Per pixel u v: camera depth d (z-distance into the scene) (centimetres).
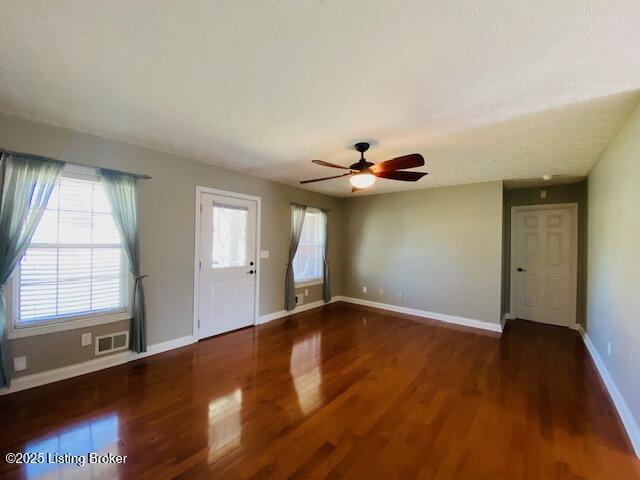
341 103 214
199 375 294
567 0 119
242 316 449
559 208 484
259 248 471
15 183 246
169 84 193
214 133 278
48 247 270
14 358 254
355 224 628
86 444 194
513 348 380
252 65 170
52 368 273
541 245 500
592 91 192
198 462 180
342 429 213
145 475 170
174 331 364
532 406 247
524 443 202
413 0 121
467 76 177
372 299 599
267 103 216
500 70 170
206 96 208
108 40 150
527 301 511
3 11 129
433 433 211
